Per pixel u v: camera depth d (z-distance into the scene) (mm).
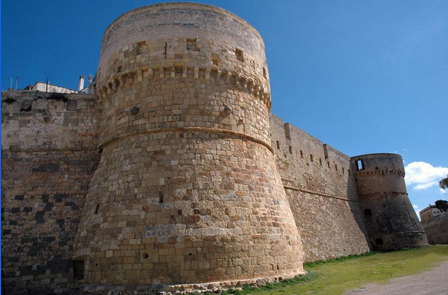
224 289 15555
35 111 22438
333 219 42844
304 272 20312
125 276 16062
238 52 21438
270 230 18516
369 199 55406
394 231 52062
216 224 16812
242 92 20891
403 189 57500
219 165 18359
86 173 21422
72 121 22422
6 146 21500
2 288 18391
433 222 77375
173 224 16469
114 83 20562
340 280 19062
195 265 15867
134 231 16641
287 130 38469
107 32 22516
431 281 16609
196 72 19500
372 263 31453
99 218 17969
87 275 17312
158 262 15930
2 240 19453
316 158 44406
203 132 18797
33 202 20531
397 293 13938
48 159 21578
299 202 36375
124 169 18328
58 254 19391
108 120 20656
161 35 20062
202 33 20297
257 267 17094
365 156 57438
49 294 18547
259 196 19047
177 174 17547
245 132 20188
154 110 18969
